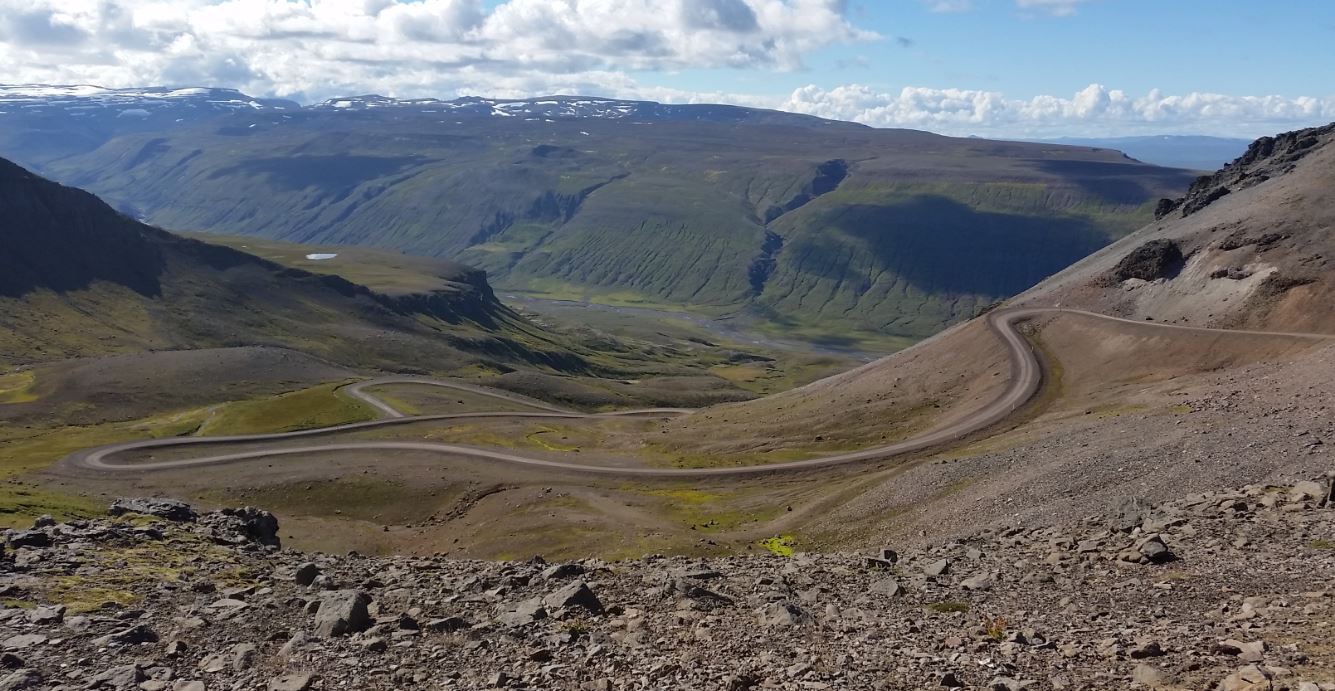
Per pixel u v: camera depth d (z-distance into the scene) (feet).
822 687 63.57
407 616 88.63
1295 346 331.16
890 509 246.06
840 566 127.44
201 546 144.46
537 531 294.87
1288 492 129.08
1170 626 73.31
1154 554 101.30
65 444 472.44
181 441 465.06
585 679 68.69
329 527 334.44
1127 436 231.30
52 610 89.25
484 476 387.14
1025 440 298.15
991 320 493.77
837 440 401.90
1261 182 582.35
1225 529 112.16
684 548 249.34
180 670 73.20
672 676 68.33
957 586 103.96
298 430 491.72
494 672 70.85
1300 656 59.21
